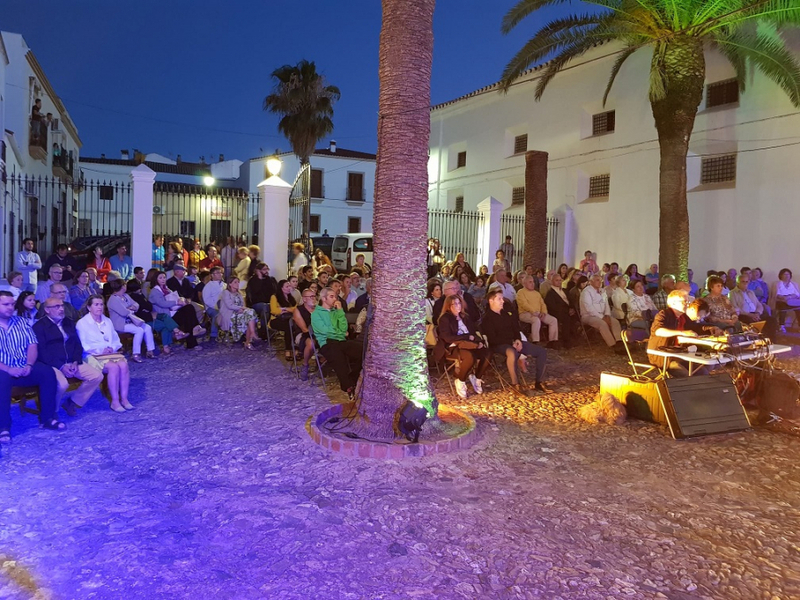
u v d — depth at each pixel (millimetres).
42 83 23812
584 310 11688
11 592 3539
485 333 8523
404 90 6180
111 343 7562
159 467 5523
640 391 7000
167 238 16906
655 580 3713
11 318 6383
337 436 6160
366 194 40969
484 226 18500
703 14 12664
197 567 3826
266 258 14453
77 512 4590
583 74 20188
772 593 3586
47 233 24344
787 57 13992
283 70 29750
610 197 19375
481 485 5164
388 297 6289
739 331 10250
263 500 4824
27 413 7129
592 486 5176
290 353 9930
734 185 16266
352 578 3721
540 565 3869
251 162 38438
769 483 5281
